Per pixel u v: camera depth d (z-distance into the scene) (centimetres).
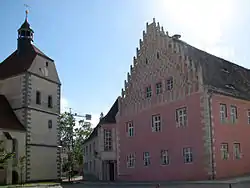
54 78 5062
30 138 4406
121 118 4075
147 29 3847
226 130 3189
